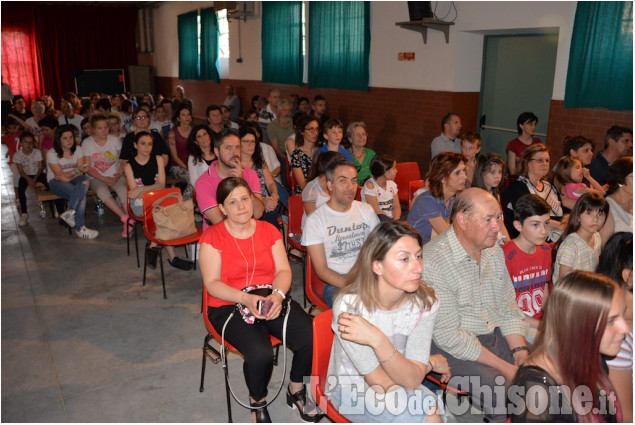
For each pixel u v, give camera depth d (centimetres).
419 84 683
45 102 959
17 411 250
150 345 313
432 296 185
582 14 494
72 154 512
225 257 250
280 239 266
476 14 594
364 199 405
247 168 377
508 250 252
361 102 785
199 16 1209
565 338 146
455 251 217
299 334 241
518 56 607
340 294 185
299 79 898
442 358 204
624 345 191
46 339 318
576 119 525
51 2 1393
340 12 777
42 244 493
